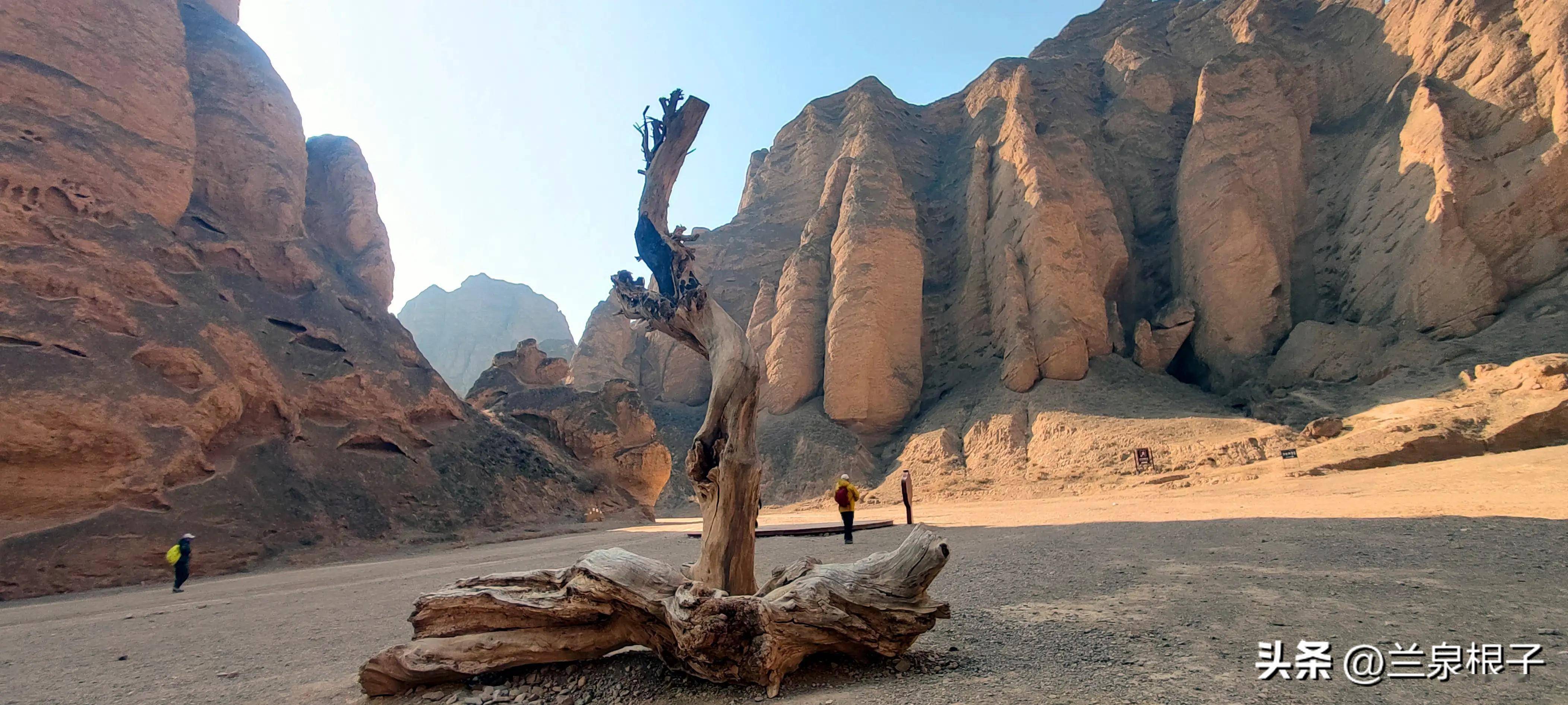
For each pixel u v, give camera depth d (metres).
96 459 22.42
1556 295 33.88
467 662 5.73
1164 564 9.30
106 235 27.12
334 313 36.12
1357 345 38.00
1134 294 54.69
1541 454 21.80
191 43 37.62
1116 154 60.00
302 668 7.29
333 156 49.09
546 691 5.62
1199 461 32.94
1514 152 37.56
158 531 22.47
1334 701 3.91
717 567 6.28
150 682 7.05
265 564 24.22
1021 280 49.44
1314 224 47.12
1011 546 13.04
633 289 8.02
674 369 70.19
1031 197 50.47
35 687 7.06
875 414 51.78
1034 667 5.01
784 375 56.56
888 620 5.40
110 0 30.39
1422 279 37.38
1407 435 27.67
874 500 42.19
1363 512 13.31
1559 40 37.28
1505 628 5.13
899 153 69.56
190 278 30.08
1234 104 50.69
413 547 28.89
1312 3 58.03
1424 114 41.00
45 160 26.08
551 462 42.66
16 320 22.89
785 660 5.25
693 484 6.71
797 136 81.31
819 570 5.77
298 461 29.22
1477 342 33.84
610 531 33.75
